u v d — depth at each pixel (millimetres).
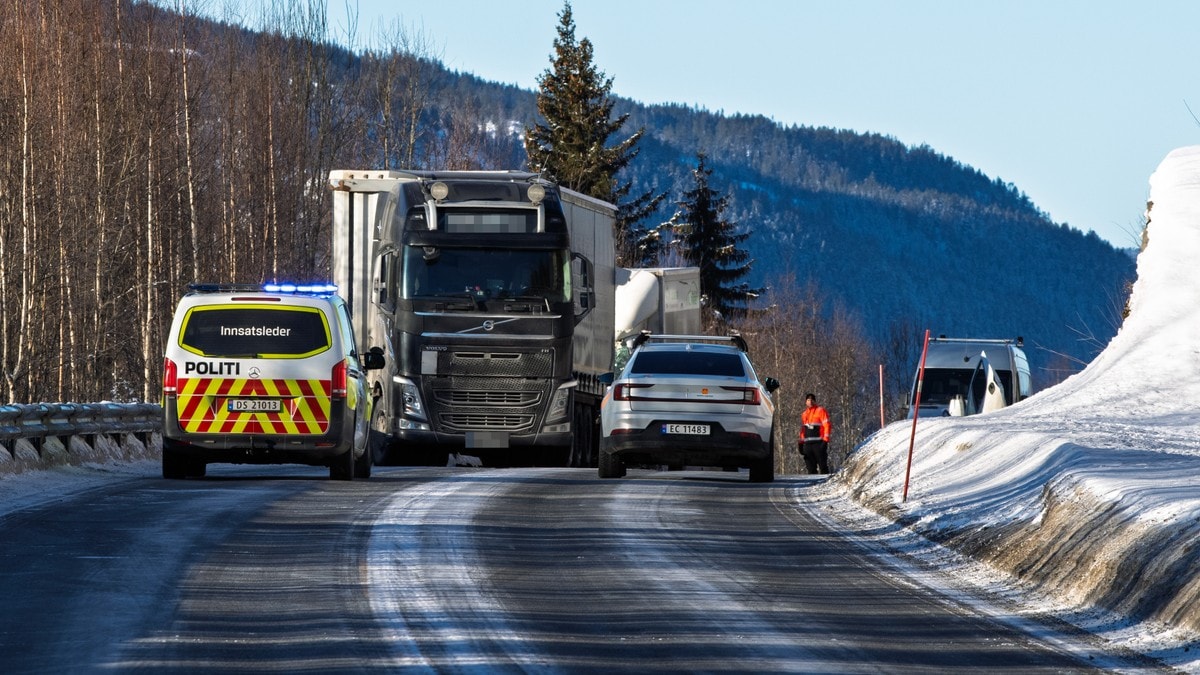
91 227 151375
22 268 143000
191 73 163250
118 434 72750
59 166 146875
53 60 149500
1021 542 37500
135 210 158625
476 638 26031
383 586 31672
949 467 53344
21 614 28031
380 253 77688
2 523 41656
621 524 44375
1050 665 25109
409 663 23844
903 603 31375
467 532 41125
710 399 62656
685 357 64438
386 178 82500
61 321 145250
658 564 36000
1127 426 62312
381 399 78438
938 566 37375
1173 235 88438
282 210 175125
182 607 28875
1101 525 34375
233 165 172625
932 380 111250
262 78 176875
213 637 25922
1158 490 35562
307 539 39000
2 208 141750
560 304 77250
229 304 57406
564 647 25406
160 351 161375
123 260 158625
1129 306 87188
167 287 164375
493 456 87438
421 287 76625
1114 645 27047
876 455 60406
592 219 93750
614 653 25016
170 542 37969
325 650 24828
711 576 34281
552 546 38875
